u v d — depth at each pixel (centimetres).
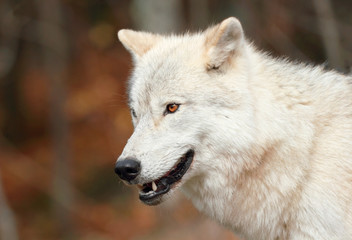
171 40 888
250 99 776
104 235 2289
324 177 756
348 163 755
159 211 1886
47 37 2420
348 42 1925
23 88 3064
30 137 3003
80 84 2766
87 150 2688
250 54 828
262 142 768
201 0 2078
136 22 2089
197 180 810
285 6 2069
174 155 773
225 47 785
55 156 2458
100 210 2436
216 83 781
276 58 860
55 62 2458
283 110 777
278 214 780
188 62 798
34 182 2705
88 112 2703
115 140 2586
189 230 1666
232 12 2131
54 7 2414
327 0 1797
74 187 2542
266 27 2017
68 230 2391
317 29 2030
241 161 773
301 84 805
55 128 2467
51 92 2473
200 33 898
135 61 901
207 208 827
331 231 750
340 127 779
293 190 764
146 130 788
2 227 1812
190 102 778
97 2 2723
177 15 1991
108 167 2625
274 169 770
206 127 773
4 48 2409
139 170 763
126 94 934
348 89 816
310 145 764
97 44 2736
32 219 2538
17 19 2394
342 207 746
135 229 2186
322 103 795
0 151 2845
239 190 788
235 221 814
